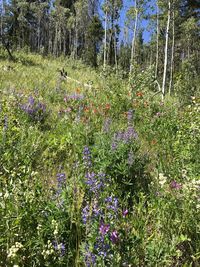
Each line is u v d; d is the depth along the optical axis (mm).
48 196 3664
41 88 12016
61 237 3152
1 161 4430
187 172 4852
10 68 18750
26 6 49781
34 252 3018
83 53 63812
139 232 3434
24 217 3078
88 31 60094
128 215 3840
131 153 4914
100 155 4945
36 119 7309
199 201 3650
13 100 7672
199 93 14320
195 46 47781
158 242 3256
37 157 5289
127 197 4215
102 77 13758
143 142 7168
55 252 2977
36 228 3082
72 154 5688
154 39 45469
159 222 3588
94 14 60031
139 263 3170
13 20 43719
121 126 8008
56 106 9578
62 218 3289
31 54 36906
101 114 8672
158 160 5797
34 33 66875
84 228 3352
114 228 3080
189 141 6207
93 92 11461
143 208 3984
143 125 8242
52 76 19828
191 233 3580
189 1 37281
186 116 8227
